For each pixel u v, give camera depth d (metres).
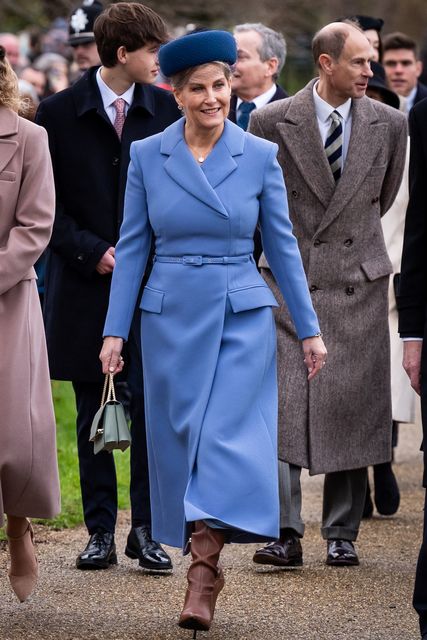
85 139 10.02
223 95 8.18
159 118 10.09
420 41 38.56
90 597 9.05
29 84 17.62
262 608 8.93
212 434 8.04
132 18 9.84
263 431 8.14
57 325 10.13
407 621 8.67
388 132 10.34
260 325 8.27
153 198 8.37
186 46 8.11
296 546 10.09
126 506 12.02
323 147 10.22
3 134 8.27
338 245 10.28
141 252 8.54
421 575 7.80
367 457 10.34
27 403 8.17
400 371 12.50
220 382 8.16
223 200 8.23
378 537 11.28
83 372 10.05
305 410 10.20
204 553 7.97
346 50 10.02
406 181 12.55
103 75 10.02
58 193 10.11
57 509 8.38
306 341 8.48
